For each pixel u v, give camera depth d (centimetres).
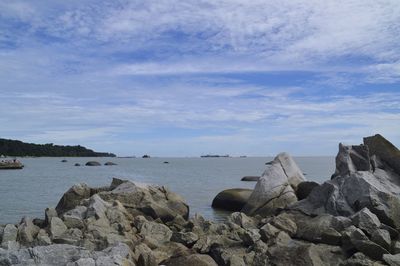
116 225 2011
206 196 4356
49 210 2173
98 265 1380
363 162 2427
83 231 1914
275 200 2697
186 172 9744
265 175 2808
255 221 2289
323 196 2239
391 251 1611
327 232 1698
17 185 5806
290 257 1541
